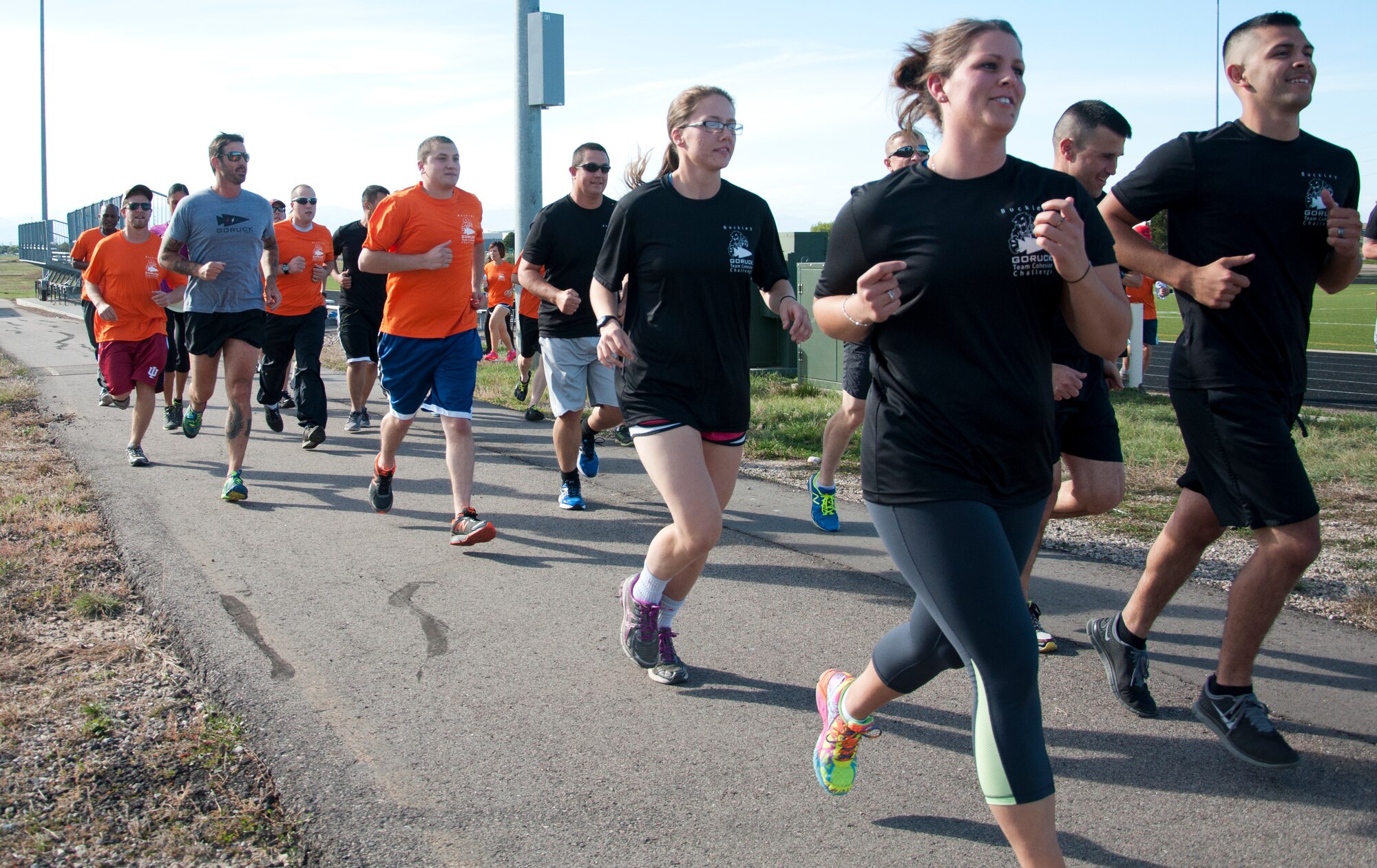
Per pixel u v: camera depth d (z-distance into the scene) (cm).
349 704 360
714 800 301
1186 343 332
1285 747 319
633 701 367
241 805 293
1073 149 388
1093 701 369
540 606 463
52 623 429
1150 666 398
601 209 608
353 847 275
